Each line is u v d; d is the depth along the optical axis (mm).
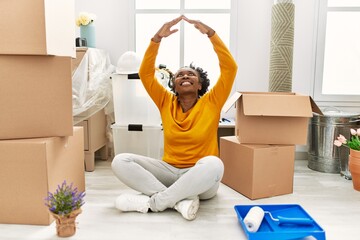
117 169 1600
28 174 1391
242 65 2750
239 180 1876
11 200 1414
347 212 1606
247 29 2719
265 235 1269
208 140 1726
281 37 2408
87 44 2525
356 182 1932
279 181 1831
